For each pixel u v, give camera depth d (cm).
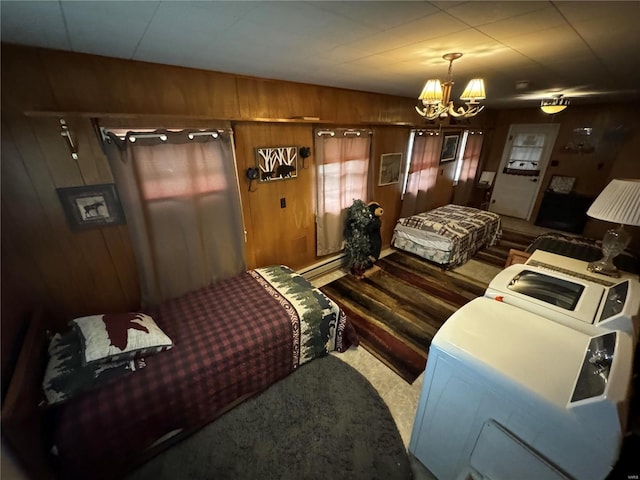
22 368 122
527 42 150
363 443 166
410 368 220
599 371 98
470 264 392
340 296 314
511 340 122
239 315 203
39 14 104
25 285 161
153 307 213
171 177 200
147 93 181
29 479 107
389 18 116
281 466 155
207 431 174
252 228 270
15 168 151
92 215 178
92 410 135
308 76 231
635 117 429
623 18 119
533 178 553
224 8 102
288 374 213
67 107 158
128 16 108
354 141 325
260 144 249
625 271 179
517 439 105
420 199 456
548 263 193
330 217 333
